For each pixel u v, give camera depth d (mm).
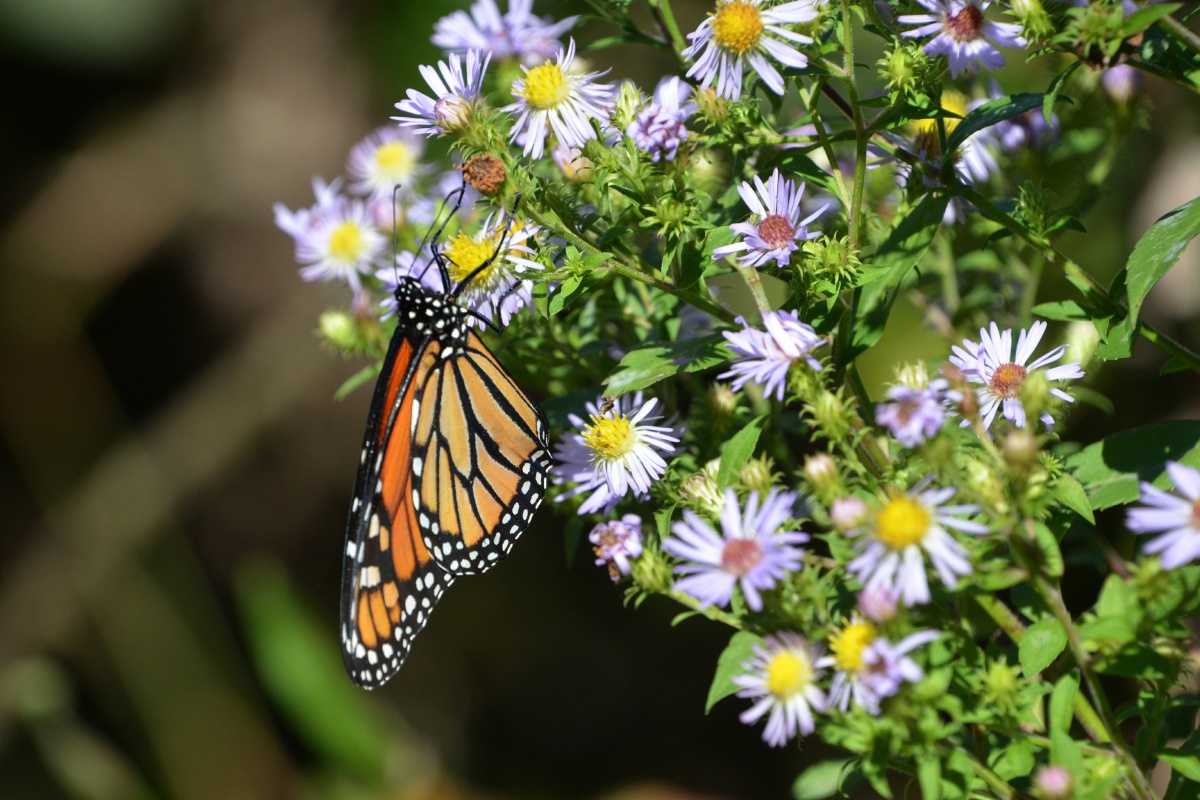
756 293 601
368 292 665
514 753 945
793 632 580
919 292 653
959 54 592
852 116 597
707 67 600
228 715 948
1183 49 593
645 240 630
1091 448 596
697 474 603
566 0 670
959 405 579
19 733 901
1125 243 691
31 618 961
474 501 634
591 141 604
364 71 959
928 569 575
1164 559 564
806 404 586
